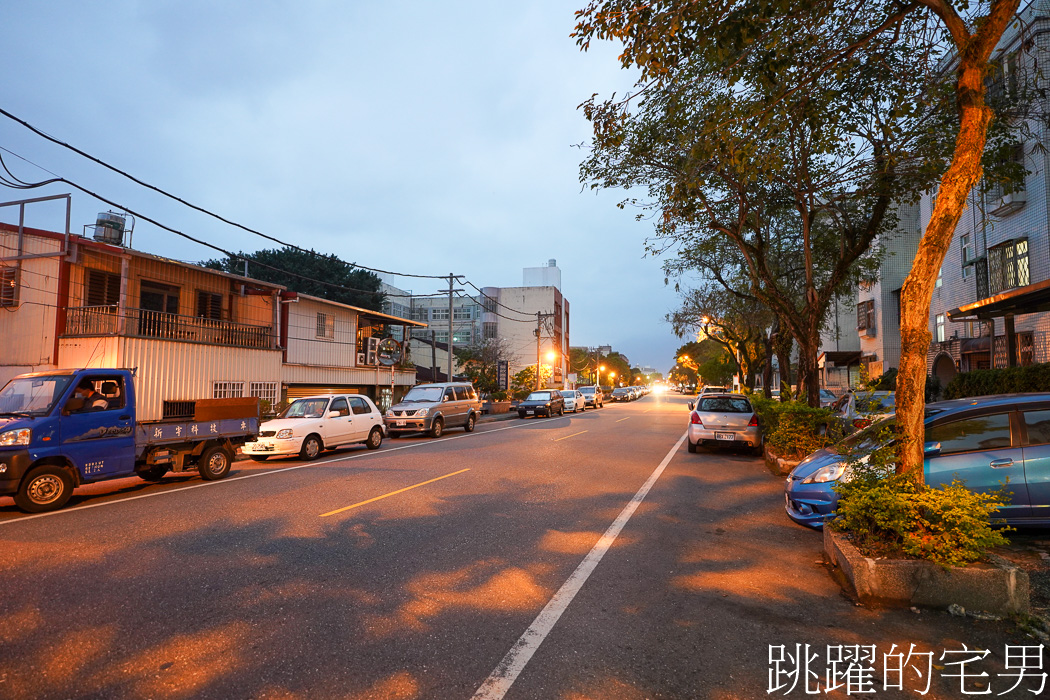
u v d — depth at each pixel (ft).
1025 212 52.54
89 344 51.75
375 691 10.10
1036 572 15.99
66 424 25.48
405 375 99.25
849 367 117.91
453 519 22.85
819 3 22.88
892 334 93.15
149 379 54.13
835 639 12.22
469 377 135.33
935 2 17.07
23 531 20.97
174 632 12.44
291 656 11.37
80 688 10.15
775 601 14.37
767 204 44.16
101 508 25.08
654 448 48.32
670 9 20.49
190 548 18.76
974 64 16.33
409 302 189.67
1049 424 18.72
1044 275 49.93
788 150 36.78
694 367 217.77
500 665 11.05
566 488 29.68
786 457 34.73
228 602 14.16
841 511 16.93
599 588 15.29
